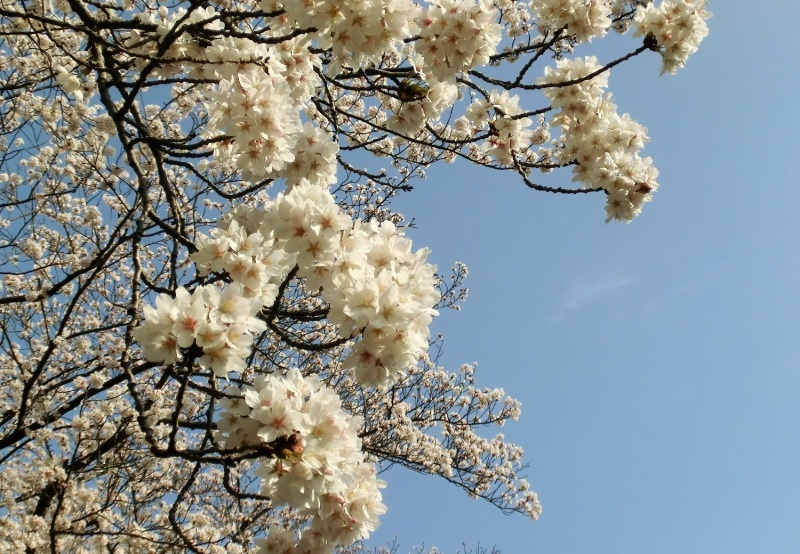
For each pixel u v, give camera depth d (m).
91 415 5.73
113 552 7.04
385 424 10.34
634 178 5.43
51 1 6.54
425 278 3.26
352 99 8.61
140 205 5.38
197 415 7.09
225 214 4.10
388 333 3.11
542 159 6.54
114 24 4.77
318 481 2.77
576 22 5.21
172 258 4.88
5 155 7.13
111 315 9.25
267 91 3.84
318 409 2.83
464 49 4.53
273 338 8.63
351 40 3.88
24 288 7.20
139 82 4.21
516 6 7.63
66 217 7.55
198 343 2.61
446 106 5.86
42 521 6.02
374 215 9.56
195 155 4.57
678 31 4.95
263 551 3.21
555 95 5.54
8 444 5.46
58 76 5.57
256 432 2.93
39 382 5.93
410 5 3.82
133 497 8.26
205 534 7.82
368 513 3.12
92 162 6.98
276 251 3.38
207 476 10.34
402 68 5.95
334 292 3.19
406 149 8.59
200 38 4.16
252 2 6.81
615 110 5.58
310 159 4.48
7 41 7.16
